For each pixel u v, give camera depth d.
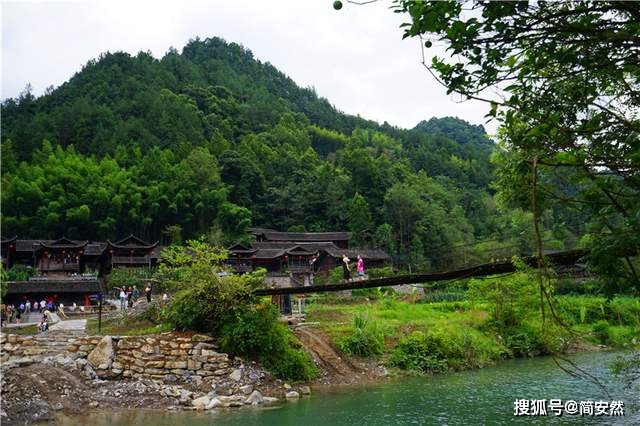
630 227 4.51
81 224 72.62
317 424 16.22
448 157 128.25
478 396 20.33
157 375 21.38
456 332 30.88
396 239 80.69
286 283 40.38
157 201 79.06
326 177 97.88
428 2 4.46
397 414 17.50
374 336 28.45
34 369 19.72
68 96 118.12
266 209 97.75
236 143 122.25
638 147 4.73
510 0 4.47
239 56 190.50
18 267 53.91
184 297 23.53
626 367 10.56
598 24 4.58
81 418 17.02
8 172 76.38
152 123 107.94
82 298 45.88
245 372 21.81
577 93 5.45
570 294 42.50
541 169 5.59
